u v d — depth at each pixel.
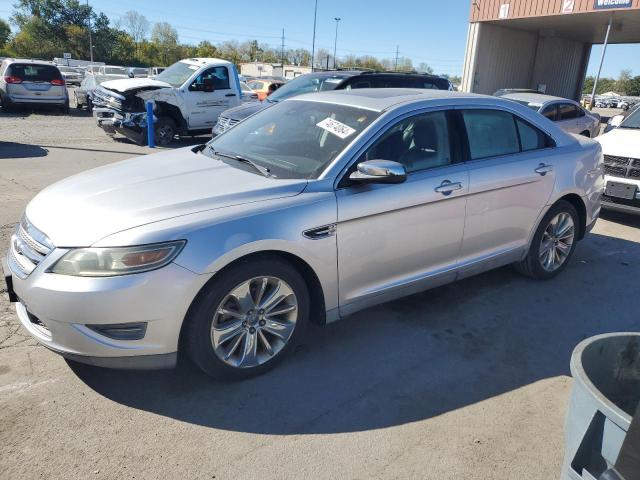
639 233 6.62
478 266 4.08
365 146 3.37
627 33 21.66
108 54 79.38
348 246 3.21
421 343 3.61
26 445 2.48
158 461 2.43
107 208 2.86
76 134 13.32
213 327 2.83
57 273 2.62
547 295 4.50
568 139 4.70
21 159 9.30
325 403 2.91
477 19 20.59
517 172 4.12
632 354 1.91
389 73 9.84
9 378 2.97
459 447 2.62
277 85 17.72
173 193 3.01
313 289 3.24
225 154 3.79
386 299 3.57
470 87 21.72
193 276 2.66
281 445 2.57
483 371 3.31
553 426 2.82
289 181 3.17
